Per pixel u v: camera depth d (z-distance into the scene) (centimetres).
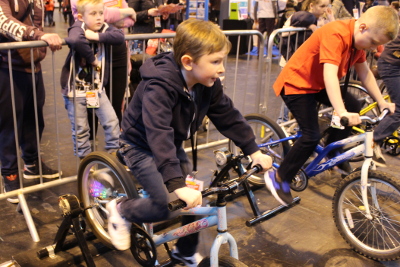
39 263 238
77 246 254
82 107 315
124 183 228
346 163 323
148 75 181
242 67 832
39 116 336
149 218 201
